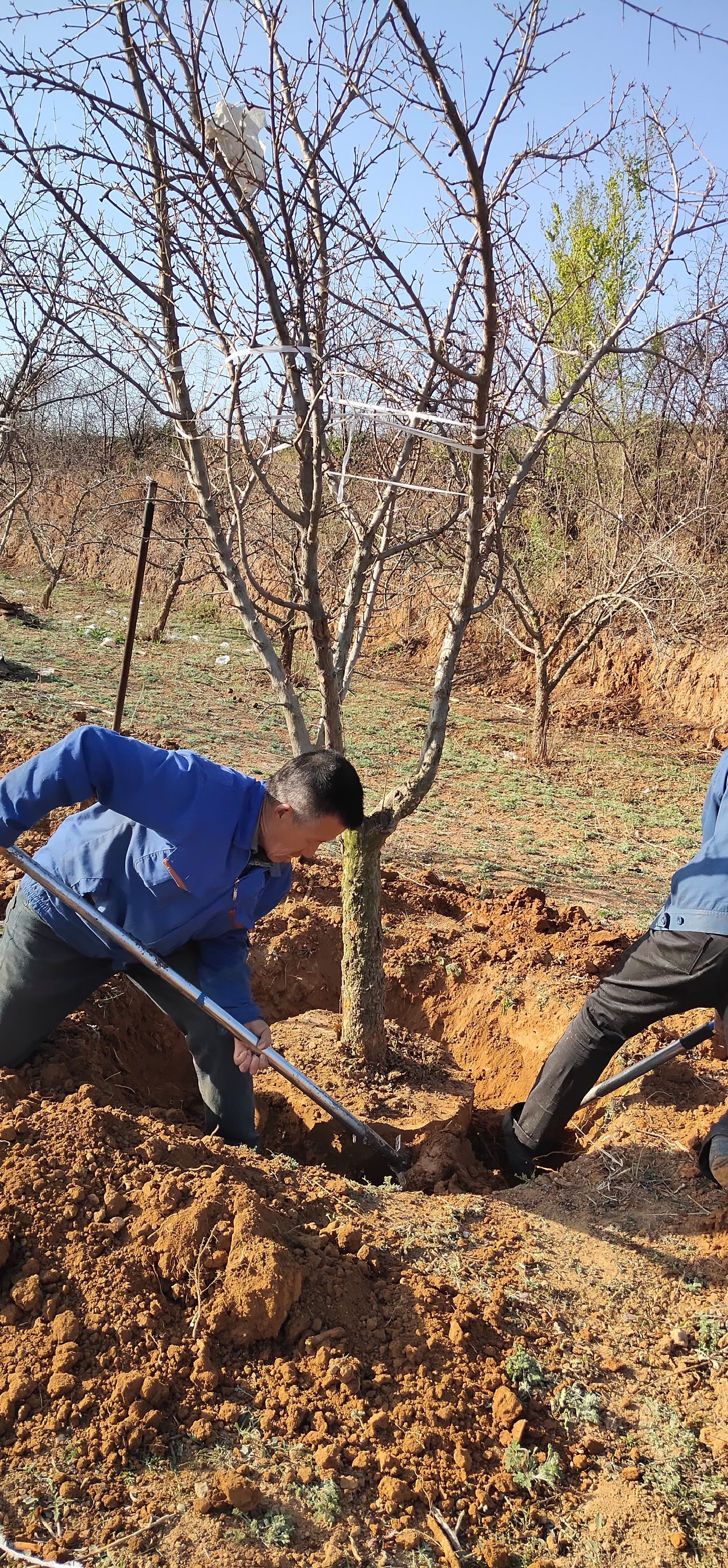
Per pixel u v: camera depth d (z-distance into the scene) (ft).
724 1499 7.82
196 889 9.23
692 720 37.06
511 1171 12.82
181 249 9.95
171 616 52.37
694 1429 8.39
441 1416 7.93
